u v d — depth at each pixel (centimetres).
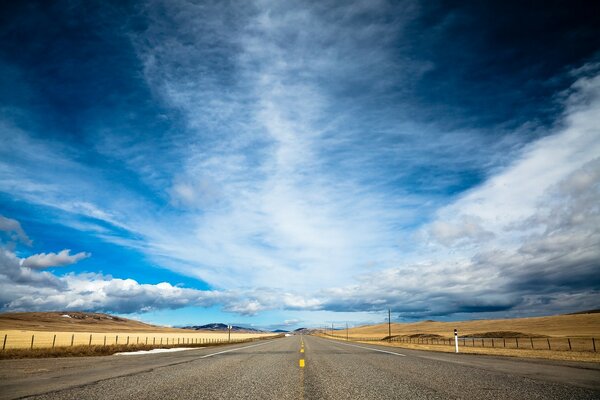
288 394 726
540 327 12438
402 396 691
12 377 1008
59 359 1794
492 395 685
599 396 667
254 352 2255
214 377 994
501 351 2303
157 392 751
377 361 1492
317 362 1470
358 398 677
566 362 1379
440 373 1038
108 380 934
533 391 723
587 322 12431
